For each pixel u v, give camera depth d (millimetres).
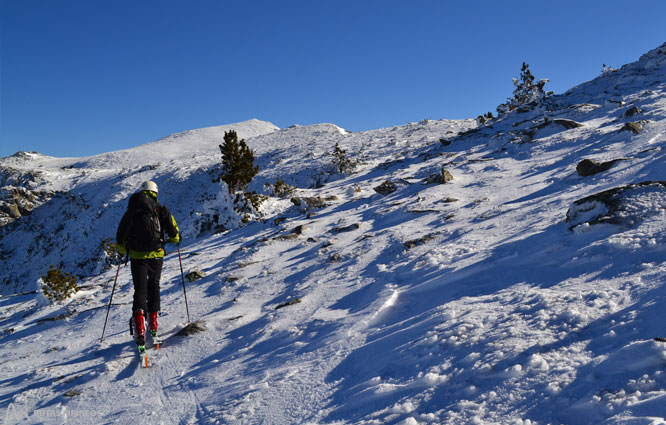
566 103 25375
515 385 2094
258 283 7031
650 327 2191
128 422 3268
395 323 3682
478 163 13969
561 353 2242
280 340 4234
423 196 10617
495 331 2729
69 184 50094
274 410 2770
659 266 2953
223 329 5121
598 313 2551
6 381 4965
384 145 37969
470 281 4102
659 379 1757
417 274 4926
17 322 9203
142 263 4918
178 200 38875
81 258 35688
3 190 45094
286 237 10047
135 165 60094
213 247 12805
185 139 82250
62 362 5230
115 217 39469
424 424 2037
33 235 41500
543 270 3756
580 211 4652
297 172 33812
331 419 2432
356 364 3090
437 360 2631
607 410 1695
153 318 4953
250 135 87500
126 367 4551
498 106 33344
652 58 32812
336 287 5609
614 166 7336
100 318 7078
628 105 17812
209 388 3562
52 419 3664
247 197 18125
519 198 7785
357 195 14906
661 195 4207
